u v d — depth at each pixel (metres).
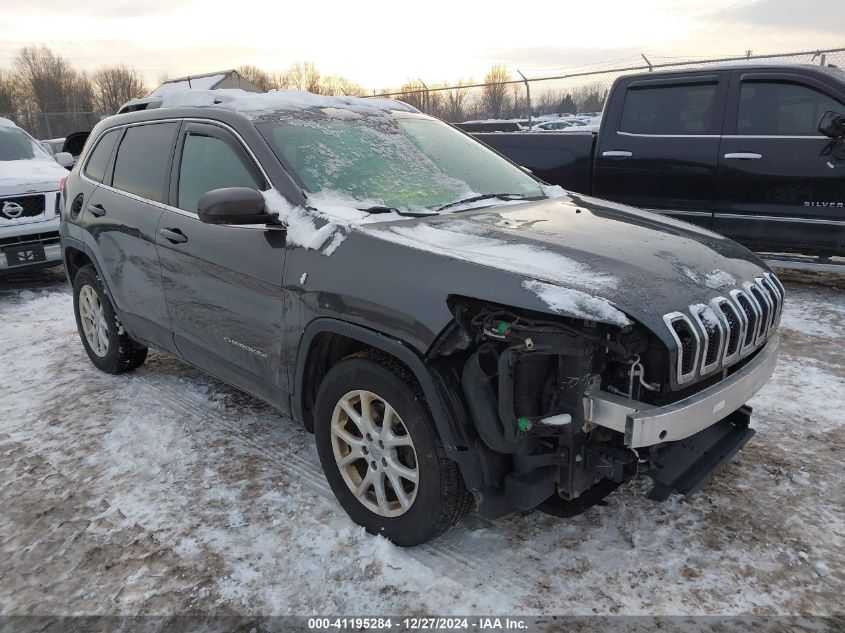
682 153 6.25
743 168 5.95
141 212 3.81
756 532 2.71
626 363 2.23
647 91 6.46
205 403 4.18
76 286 4.78
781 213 5.86
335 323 2.61
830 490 2.99
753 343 2.53
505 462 2.39
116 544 2.80
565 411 2.26
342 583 2.49
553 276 2.25
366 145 3.42
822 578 2.44
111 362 4.65
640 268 2.39
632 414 2.12
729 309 2.39
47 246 7.43
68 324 6.21
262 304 3.00
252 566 2.61
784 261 6.05
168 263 3.59
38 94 52.91
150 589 2.52
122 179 4.12
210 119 3.45
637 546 2.65
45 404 4.30
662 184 6.43
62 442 3.75
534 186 3.77
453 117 15.23
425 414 2.39
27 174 7.77
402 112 4.02
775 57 9.53
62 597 2.51
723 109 6.04
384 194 3.12
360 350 2.89
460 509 2.47
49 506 3.11
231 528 2.87
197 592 2.49
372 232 2.64
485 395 2.26
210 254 3.25
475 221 2.90
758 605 2.32
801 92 5.69
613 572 2.50
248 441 3.65
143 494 3.17
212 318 3.36
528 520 2.84
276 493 3.11
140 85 54.56
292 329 2.85
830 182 5.58
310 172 3.07
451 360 2.37
